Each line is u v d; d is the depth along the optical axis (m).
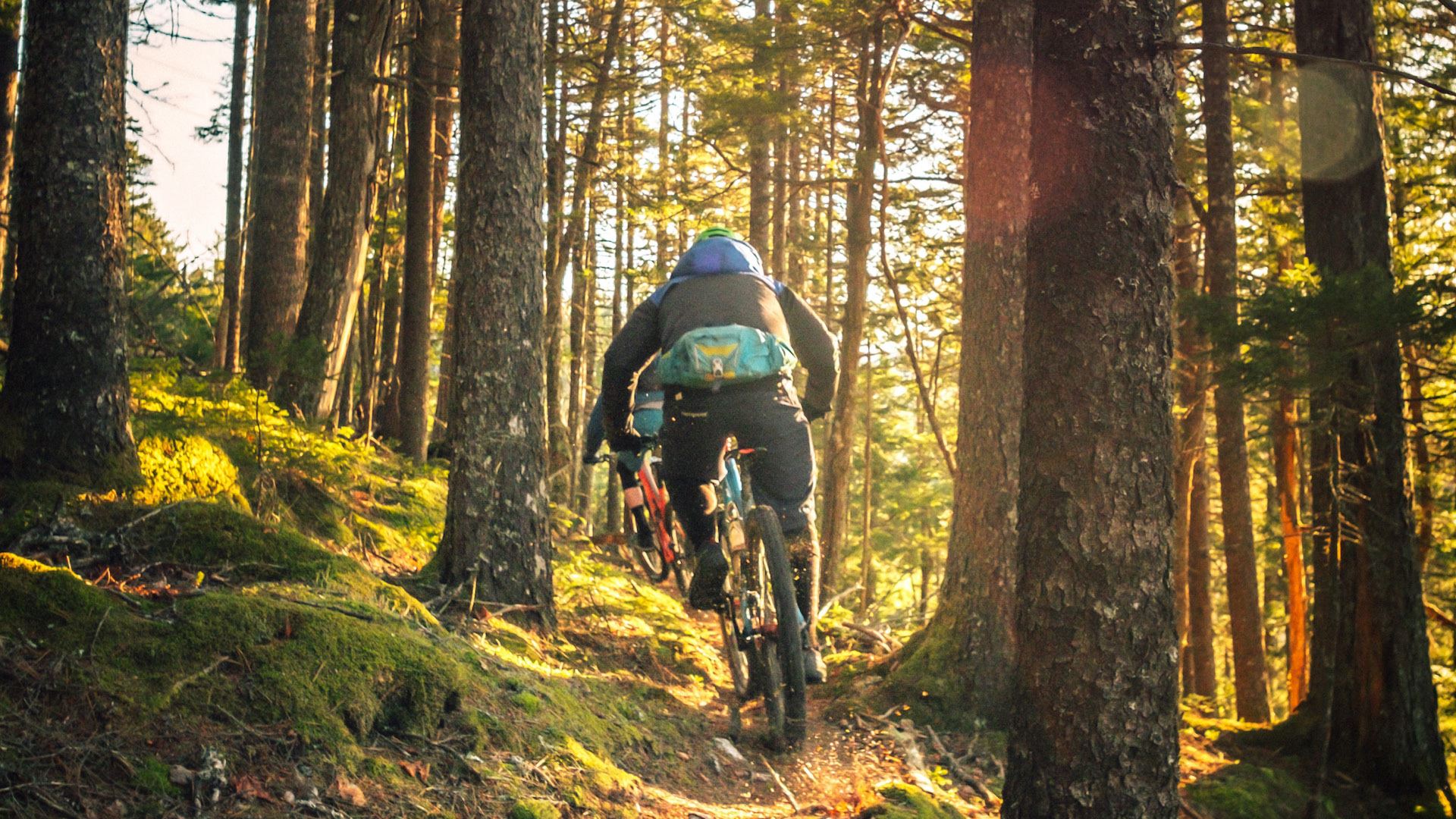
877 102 13.70
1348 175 7.47
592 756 3.44
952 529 5.76
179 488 4.20
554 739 3.39
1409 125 11.72
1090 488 2.80
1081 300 2.82
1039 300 2.90
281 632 3.03
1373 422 7.02
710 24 14.95
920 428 36.56
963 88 15.82
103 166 3.91
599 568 7.49
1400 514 7.19
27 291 3.83
